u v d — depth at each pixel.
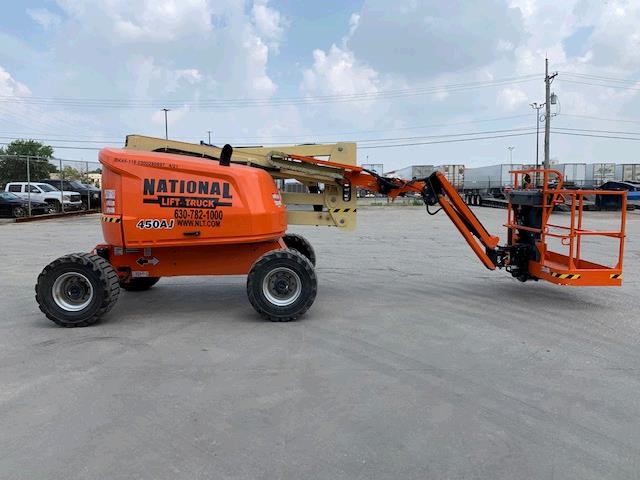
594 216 28.80
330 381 4.60
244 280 9.24
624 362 5.09
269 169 7.57
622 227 7.00
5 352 5.39
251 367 4.95
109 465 3.27
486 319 6.64
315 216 8.02
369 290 8.38
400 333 6.03
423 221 24.41
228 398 4.25
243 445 3.51
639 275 9.73
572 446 3.50
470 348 5.50
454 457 3.36
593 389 4.43
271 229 6.68
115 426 3.77
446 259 11.77
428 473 3.18
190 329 6.21
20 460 3.32
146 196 6.38
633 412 4.00
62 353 5.35
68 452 3.42
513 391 4.39
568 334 6.01
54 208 29.11
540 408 4.06
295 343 5.66
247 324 6.42
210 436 3.63
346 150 7.79
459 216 8.00
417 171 28.52
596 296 7.96
